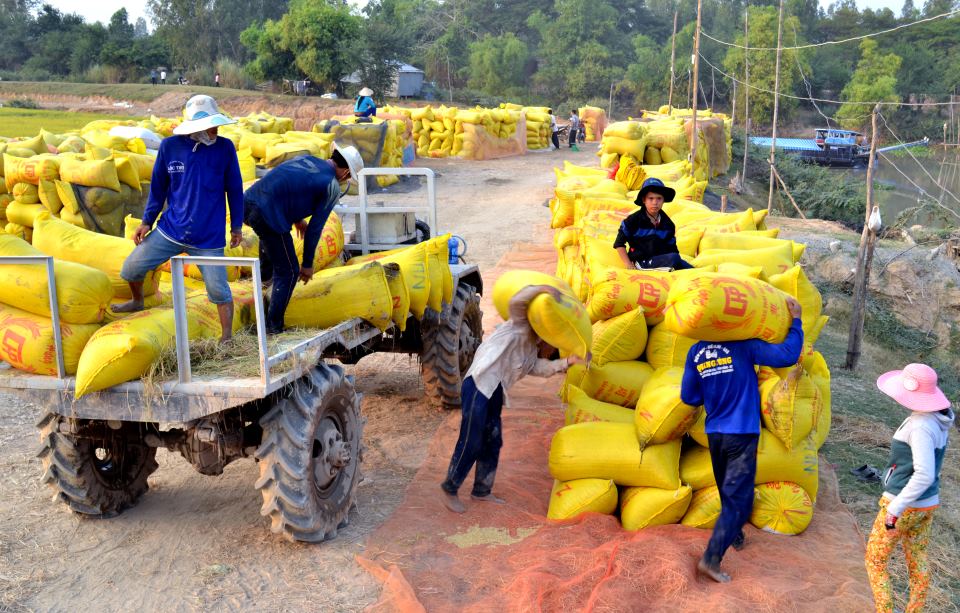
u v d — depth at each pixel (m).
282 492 4.79
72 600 4.50
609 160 20.61
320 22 59.84
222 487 6.05
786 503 5.21
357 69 61.34
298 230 5.76
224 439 4.98
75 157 7.25
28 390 4.77
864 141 59.62
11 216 7.25
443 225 17.88
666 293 6.26
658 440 5.32
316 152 14.87
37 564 4.88
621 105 108.56
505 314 5.57
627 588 4.43
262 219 5.16
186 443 5.18
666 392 5.27
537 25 123.38
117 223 7.02
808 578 4.71
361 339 5.79
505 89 108.62
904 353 15.64
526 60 116.25
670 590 4.44
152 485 6.09
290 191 5.21
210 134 5.01
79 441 5.23
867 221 10.23
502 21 130.00
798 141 62.50
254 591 4.59
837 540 5.22
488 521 5.38
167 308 5.20
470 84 109.62
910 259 16.73
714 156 30.77
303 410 4.89
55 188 7.01
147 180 7.39
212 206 5.02
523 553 4.87
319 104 54.78
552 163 30.47
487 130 31.89
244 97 57.25
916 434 4.15
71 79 80.81
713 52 106.06
